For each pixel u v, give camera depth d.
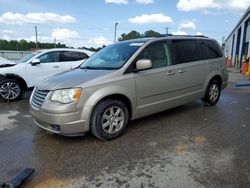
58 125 3.64
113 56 4.64
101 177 2.92
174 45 5.08
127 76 4.14
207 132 4.36
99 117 3.85
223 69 6.31
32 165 3.24
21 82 7.58
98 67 4.52
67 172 3.05
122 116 4.16
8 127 4.81
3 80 7.25
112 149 3.70
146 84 4.40
